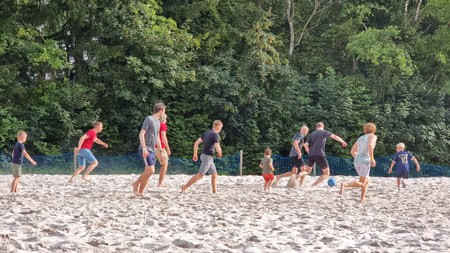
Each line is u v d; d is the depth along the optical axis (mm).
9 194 16812
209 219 12250
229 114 39969
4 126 36094
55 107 37000
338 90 42188
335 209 14602
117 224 11062
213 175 18281
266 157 20141
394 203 16469
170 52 38219
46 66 37344
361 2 45719
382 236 10102
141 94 38469
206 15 42562
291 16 45219
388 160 41500
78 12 36969
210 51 40969
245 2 42844
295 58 45031
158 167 33719
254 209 14250
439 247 8898
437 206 16000
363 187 16781
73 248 8188
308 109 41812
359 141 16984
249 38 40625
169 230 10570
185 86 40031
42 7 36938
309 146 21156
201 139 18234
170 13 41281
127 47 38438
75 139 38844
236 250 8523
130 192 17688
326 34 44938
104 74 38375
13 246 8000
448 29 43938
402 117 42656
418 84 44219
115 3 38062
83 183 22078
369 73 44094
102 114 39406
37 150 37219
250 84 39875
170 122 39469
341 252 8336
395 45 42500
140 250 8281
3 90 36594
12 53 37281
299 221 12227
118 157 33594
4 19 36656
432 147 43188
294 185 21375
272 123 41031
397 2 45812
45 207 13305
